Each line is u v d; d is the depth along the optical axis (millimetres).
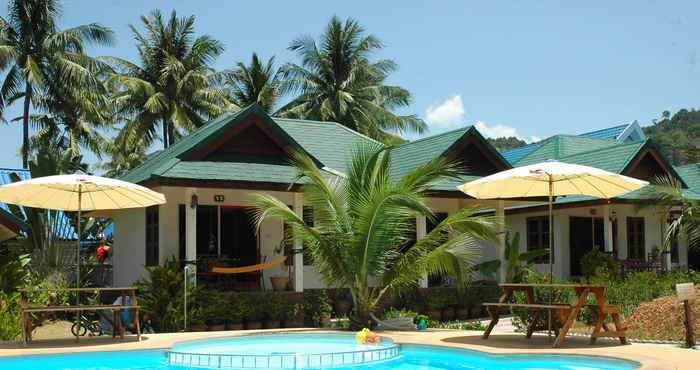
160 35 46219
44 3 39812
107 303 21672
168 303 17172
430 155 22266
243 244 21047
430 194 20375
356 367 11234
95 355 12234
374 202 15594
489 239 16641
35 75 37781
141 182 18469
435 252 15891
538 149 32062
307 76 47719
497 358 11586
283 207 15984
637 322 15000
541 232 28578
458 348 12266
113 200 15984
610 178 13984
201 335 14758
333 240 16062
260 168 19031
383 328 16484
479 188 14883
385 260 16219
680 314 14211
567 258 27828
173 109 44125
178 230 20062
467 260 16359
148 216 20781
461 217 16109
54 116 42281
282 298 18625
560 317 13422
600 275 21531
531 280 16234
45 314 19203
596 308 13211
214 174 17938
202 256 20000
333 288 19609
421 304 20328
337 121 46969
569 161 29125
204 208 20609
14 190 14812
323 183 16203
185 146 20781
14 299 16797
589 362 11055
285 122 24141
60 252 24156
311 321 18922
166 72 44625
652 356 10812
